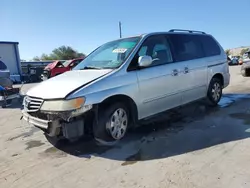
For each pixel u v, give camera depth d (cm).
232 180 279
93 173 320
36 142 453
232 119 509
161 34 500
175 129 468
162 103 472
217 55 629
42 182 307
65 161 362
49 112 361
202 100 600
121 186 285
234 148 363
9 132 536
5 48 2459
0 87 857
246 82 1082
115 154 373
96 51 518
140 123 452
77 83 380
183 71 511
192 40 568
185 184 278
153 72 451
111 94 387
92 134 403
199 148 372
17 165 360
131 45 457
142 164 335
